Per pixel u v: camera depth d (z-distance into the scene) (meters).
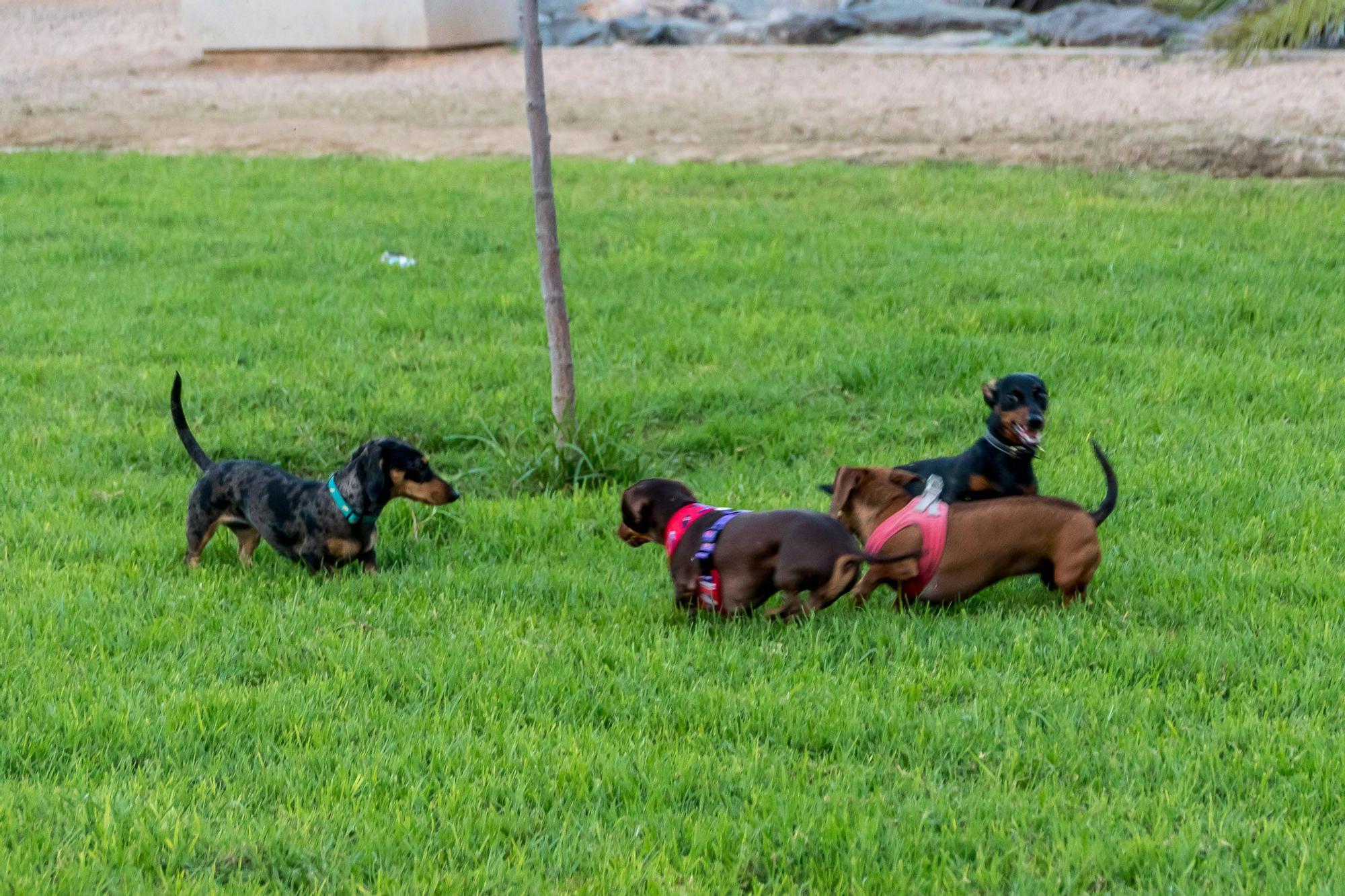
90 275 15.60
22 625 7.15
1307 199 18.06
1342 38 29.73
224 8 35.88
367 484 7.67
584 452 9.88
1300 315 13.12
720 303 14.37
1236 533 8.41
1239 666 6.53
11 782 5.55
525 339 13.12
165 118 28.50
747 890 4.98
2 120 28.56
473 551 8.57
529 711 6.30
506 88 31.08
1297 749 5.75
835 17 37.19
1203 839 5.08
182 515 9.12
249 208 19.17
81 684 6.44
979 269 15.10
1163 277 14.60
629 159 23.31
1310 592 7.49
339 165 22.72
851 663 6.71
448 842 5.20
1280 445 9.95
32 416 11.02
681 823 5.30
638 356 12.54
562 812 5.44
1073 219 17.39
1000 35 36.19
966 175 20.59
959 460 8.16
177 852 5.04
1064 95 27.17
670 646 6.88
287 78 33.69
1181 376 11.52
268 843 5.12
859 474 7.45
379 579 7.93
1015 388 7.85
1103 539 8.38
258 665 6.77
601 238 17.28
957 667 6.56
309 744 5.96
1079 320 13.27
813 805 5.38
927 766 5.73
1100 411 10.86
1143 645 6.74
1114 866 4.95
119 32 40.88
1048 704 6.19
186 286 15.08
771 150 23.62
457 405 11.11
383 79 33.03
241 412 11.12
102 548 8.48
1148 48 32.94
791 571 6.84
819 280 15.02
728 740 6.03
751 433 10.73
